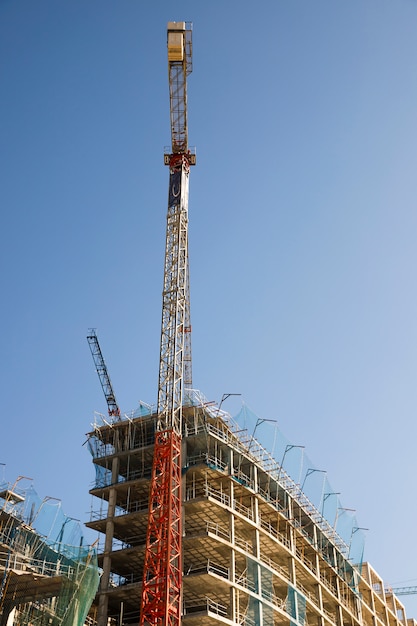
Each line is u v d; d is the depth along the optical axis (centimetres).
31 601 6869
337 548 10544
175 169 9844
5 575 6669
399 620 13262
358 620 10756
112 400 12000
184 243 9381
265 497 8975
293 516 9694
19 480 8325
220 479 8388
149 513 7588
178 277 9112
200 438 8394
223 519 8138
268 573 8175
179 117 9825
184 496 8012
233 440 8850
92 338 12225
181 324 8838
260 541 8588
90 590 6894
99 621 7525
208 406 8812
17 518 7794
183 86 9688
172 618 7062
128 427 9094
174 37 9338
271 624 7788
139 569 8219
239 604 8100
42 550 7769
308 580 9538
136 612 7938
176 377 8512
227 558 8019
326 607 10212
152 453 8688
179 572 7325
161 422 8369
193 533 8206
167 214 9544
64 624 6600
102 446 9169
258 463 8988
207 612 7156
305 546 9662
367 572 12656
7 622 6638
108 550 8006
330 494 10356
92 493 8575
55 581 6744
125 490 8550
